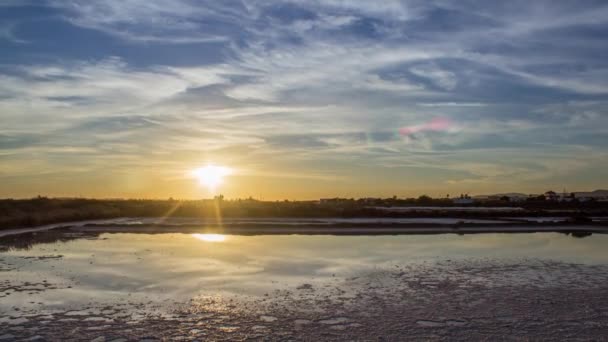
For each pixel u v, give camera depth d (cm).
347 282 1490
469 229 3488
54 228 3462
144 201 7594
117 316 1112
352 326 1044
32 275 1571
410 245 2491
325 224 3747
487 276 1592
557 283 1484
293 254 2102
